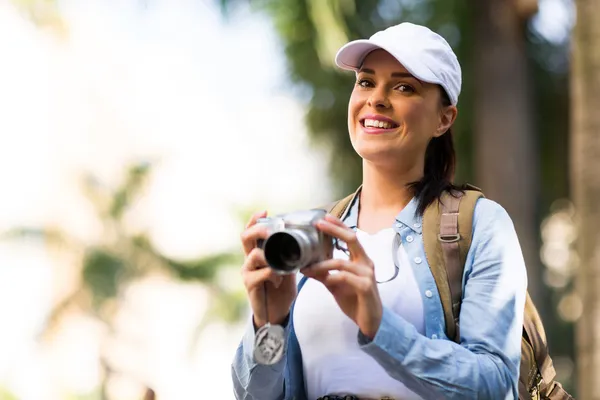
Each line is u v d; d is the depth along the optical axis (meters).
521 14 11.23
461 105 12.30
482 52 11.36
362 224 3.05
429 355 2.61
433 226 2.88
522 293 2.82
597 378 6.41
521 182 11.18
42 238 12.80
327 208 3.17
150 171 13.12
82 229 12.90
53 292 12.53
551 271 13.98
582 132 6.70
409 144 2.96
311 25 11.04
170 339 14.37
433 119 3.01
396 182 3.03
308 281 2.97
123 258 12.53
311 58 11.64
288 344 2.97
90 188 12.91
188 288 14.48
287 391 2.97
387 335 2.59
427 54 2.93
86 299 12.39
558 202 14.18
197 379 15.20
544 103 13.59
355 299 2.62
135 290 12.83
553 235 14.15
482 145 11.33
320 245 2.60
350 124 3.05
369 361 2.85
